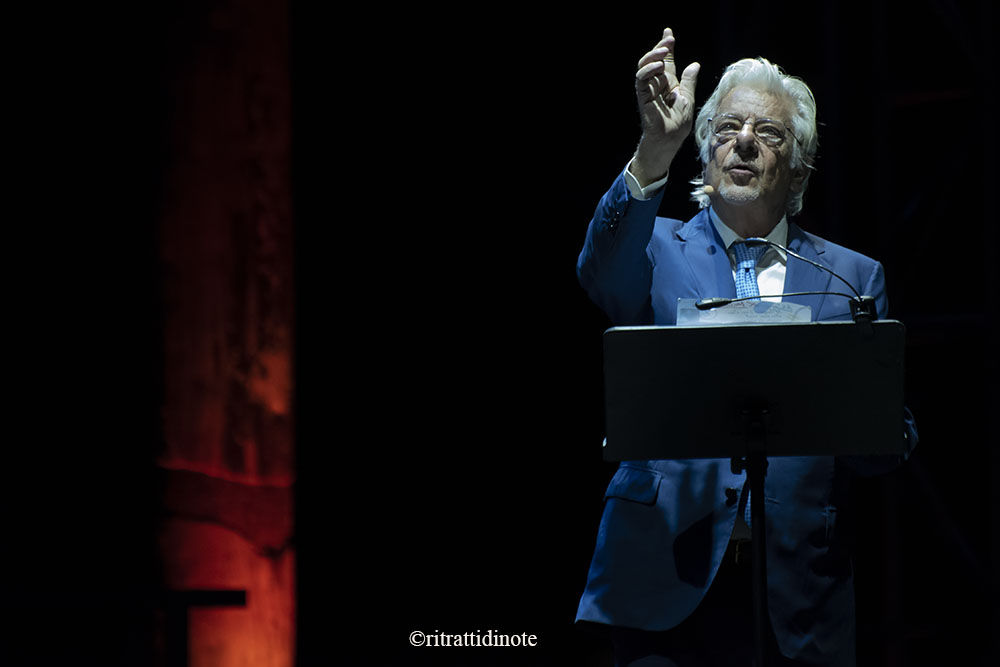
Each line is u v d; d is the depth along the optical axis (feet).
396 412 42.86
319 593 43.16
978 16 41.37
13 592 27.81
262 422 44.70
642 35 40.16
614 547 18.78
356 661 42.73
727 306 17.26
